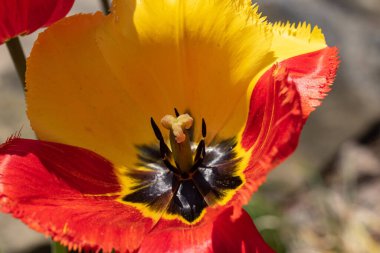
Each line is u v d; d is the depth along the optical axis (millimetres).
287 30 304
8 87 710
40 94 301
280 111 263
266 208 607
